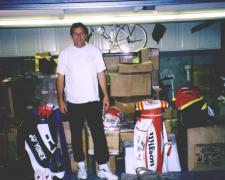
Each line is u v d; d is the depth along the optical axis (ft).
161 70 19.25
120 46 19.27
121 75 14.87
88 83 10.96
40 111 12.16
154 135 11.78
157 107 11.75
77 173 12.37
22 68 18.78
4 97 15.21
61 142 12.56
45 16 12.69
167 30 19.19
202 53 19.07
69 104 11.21
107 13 12.49
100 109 11.43
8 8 9.43
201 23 19.06
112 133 12.73
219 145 12.37
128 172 12.34
